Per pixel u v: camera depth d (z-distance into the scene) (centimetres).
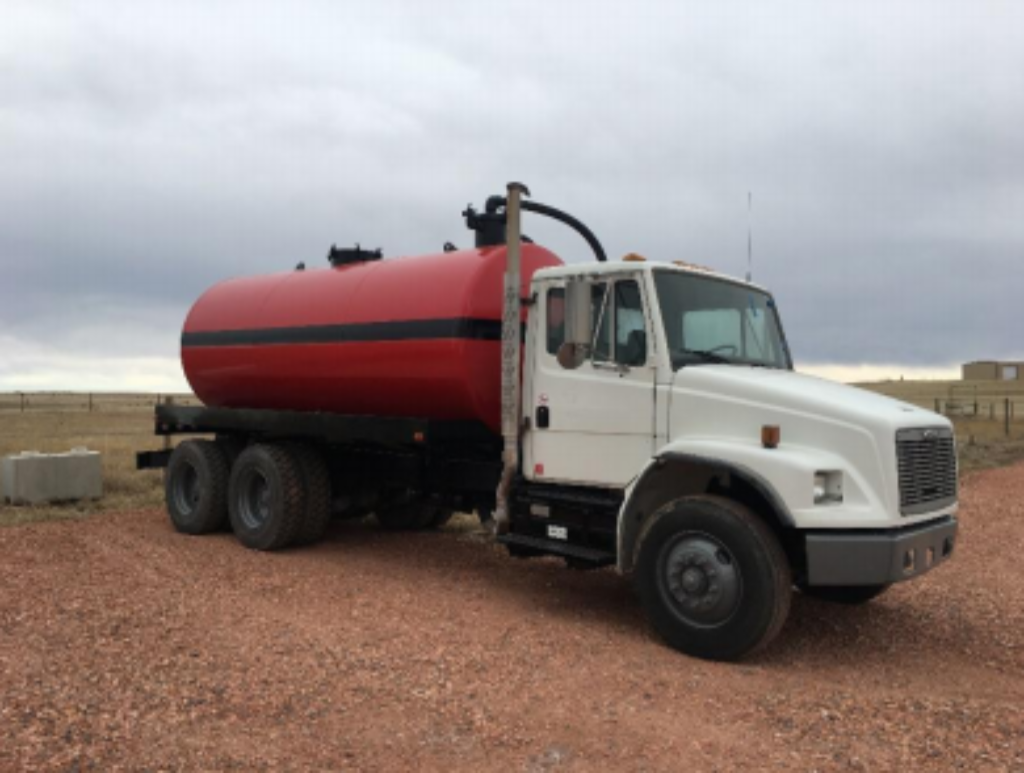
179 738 412
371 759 397
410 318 796
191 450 1019
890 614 703
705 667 555
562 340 691
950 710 479
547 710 463
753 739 433
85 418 3956
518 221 714
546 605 711
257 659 532
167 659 527
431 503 887
